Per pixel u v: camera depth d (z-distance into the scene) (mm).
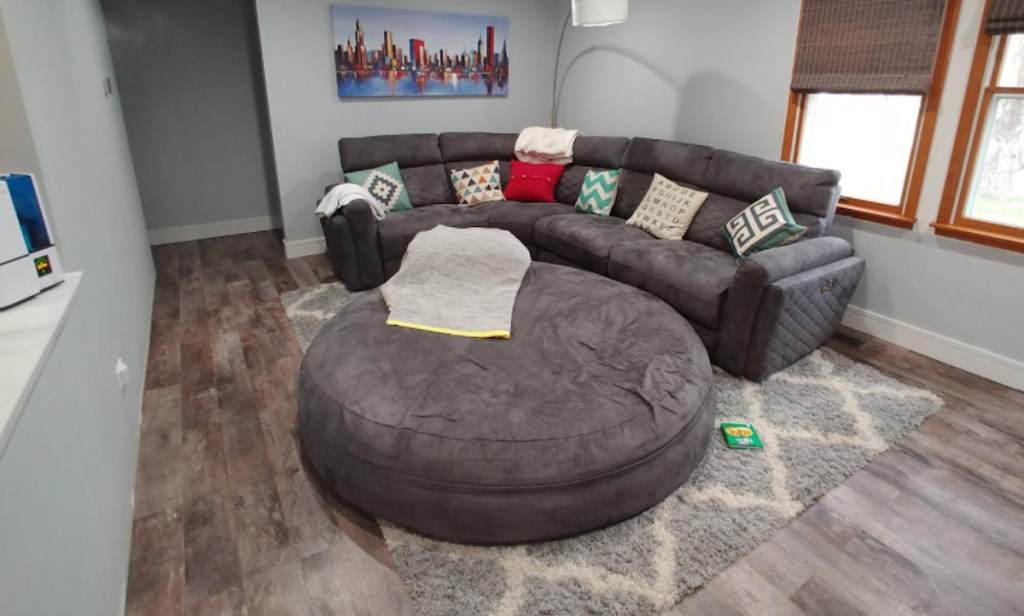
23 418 1088
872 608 1604
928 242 2947
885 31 2908
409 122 4816
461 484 1712
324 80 4375
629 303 2645
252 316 3496
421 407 1864
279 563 1743
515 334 2332
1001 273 2705
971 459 2217
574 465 1728
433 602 1607
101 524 1529
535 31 5117
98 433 1670
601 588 1651
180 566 1730
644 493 1851
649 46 4293
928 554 1781
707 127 3996
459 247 2795
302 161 4473
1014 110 2605
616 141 4258
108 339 2070
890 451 2256
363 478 1823
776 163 3273
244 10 4770
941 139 2816
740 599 1626
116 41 4406
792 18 3334
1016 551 1797
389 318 2428
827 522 1899
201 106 4828
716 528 1860
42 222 1531
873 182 3221
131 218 3469
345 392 1969
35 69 1731
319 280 4098
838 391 2660
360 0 4324
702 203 3527
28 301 1485
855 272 2969
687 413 1979
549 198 4520
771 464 2156
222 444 2295
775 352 2699
